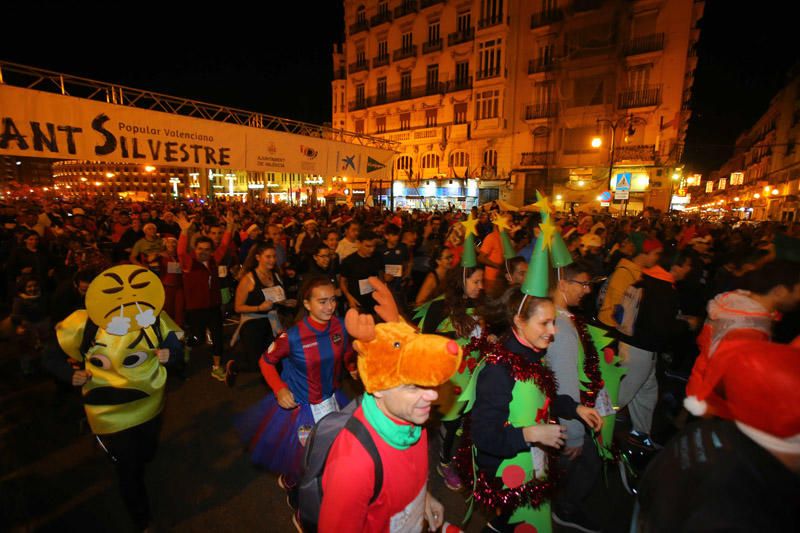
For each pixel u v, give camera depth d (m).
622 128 22.41
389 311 1.46
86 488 3.27
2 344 6.51
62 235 8.80
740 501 1.00
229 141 9.92
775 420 0.97
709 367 1.22
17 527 2.85
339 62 39.56
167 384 5.18
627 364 3.55
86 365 2.50
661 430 4.17
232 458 3.68
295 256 8.54
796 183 30.66
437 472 3.61
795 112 32.19
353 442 1.33
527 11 26.25
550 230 2.05
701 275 5.67
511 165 27.80
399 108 34.31
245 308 4.50
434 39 32.03
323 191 40.66
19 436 4.02
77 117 7.60
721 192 72.38
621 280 3.76
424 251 8.46
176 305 5.86
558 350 2.46
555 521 2.89
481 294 3.23
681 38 21.34
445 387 2.42
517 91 27.16
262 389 5.04
